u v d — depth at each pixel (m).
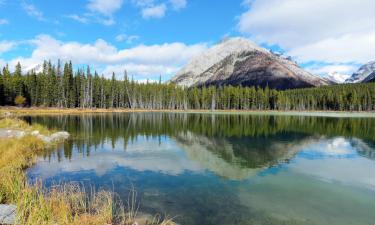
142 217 11.17
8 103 92.06
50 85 100.19
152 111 126.75
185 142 33.25
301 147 29.91
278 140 35.25
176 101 147.12
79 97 110.19
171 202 13.20
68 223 8.73
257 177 18.09
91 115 82.56
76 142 31.80
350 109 144.00
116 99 125.19
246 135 40.25
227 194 14.62
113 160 22.64
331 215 12.21
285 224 11.20
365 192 15.33
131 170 19.48
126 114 95.25
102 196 13.41
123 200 13.17
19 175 13.20
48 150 26.19
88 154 24.89
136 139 35.47
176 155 25.12
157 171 19.31
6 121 38.03
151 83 149.62
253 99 153.00
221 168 20.44
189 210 12.27
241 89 152.75
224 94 149.50
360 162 22.58
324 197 14.49
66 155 24.11
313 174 18.91
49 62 103.12
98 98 117.50
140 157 24.09
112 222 10.06
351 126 55.25
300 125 57.78
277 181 17.22
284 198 14.22
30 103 98.56
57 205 10.42
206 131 45.50
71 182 15.74
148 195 14.14
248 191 15.21
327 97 155.38
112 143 31.75
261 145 31.16
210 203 13.26
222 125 57.09
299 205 13.30
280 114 113.62
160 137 37.62
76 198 12.30
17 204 8.80
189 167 20.64
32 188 11.91
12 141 23.16
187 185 16.11
